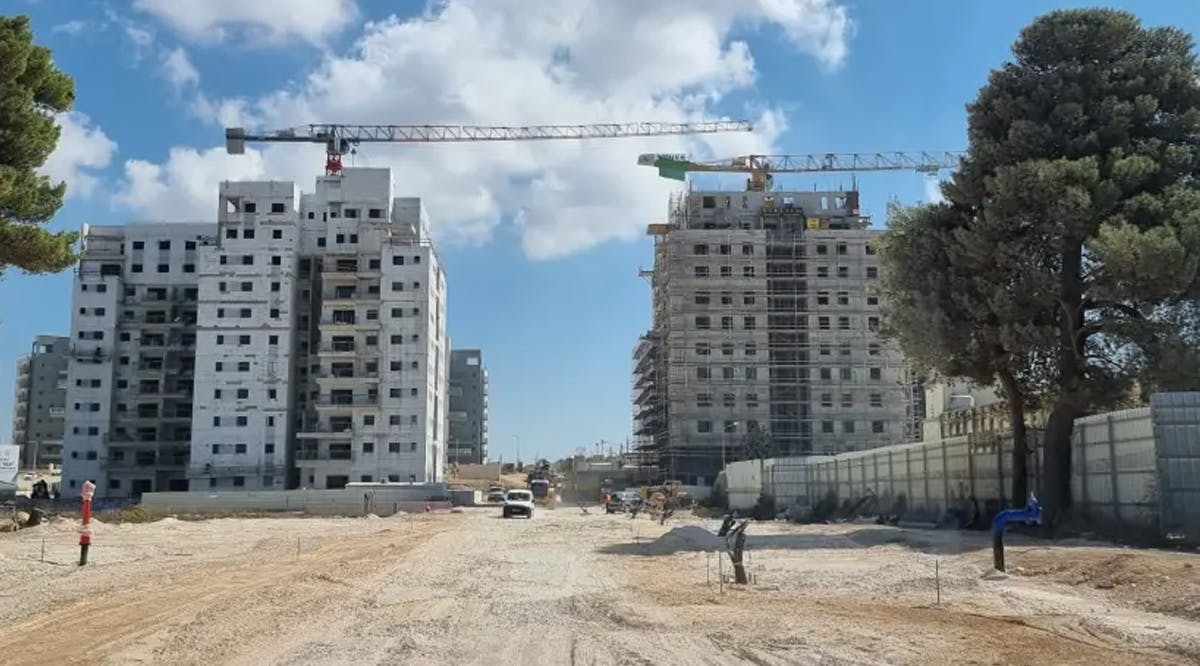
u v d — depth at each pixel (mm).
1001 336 32875
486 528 45344
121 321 116062
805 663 10266
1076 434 31766
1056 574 19156
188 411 115375
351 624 13258
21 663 10445
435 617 13984
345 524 52562
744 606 15102
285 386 109188
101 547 28781
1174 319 31359
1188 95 33500
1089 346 33906
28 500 73250
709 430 115250
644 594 17047
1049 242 33312
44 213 26812
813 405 116938
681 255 118500
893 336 39250
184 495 83500
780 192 127250
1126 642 11492
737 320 117812
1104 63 34688
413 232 116938
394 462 108500
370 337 110875
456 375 190750
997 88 35969
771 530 41031
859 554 25797
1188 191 30609
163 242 118125
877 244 39906
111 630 12672
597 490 125812
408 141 150500
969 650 10969
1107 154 32781
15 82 25312
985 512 38250
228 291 110688
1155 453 26094
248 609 14789
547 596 16859
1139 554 19781
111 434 113062
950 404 61219
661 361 124312
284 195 112562
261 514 77000
